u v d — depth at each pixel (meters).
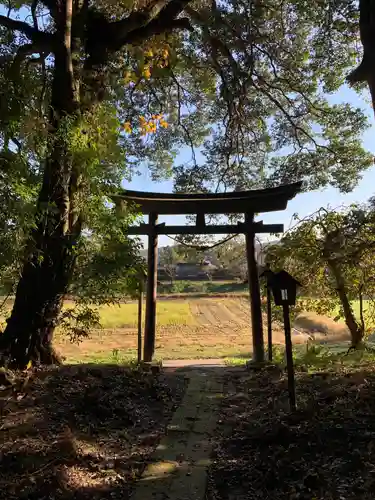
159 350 13.95
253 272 9.51
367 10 5.42
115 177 7.33
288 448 4.30
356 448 4.04
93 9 8.67
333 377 6.64
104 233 7.48
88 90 7.97
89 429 4.98
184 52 11.31
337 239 8.19
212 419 5.61
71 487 3.69
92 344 15.38
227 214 10.38
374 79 5.35
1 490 3.55
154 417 5.75
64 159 6.65
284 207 9.64
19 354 7.04
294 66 10.95
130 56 10.73
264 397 6.44
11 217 4.84
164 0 8.64
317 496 3.38
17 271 6.80
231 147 10.30
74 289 7.50
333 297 9.76
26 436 4.60
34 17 7.83
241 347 14.50
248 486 3.78
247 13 8.46
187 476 4.00
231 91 9.23
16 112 5.34
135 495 3.65
